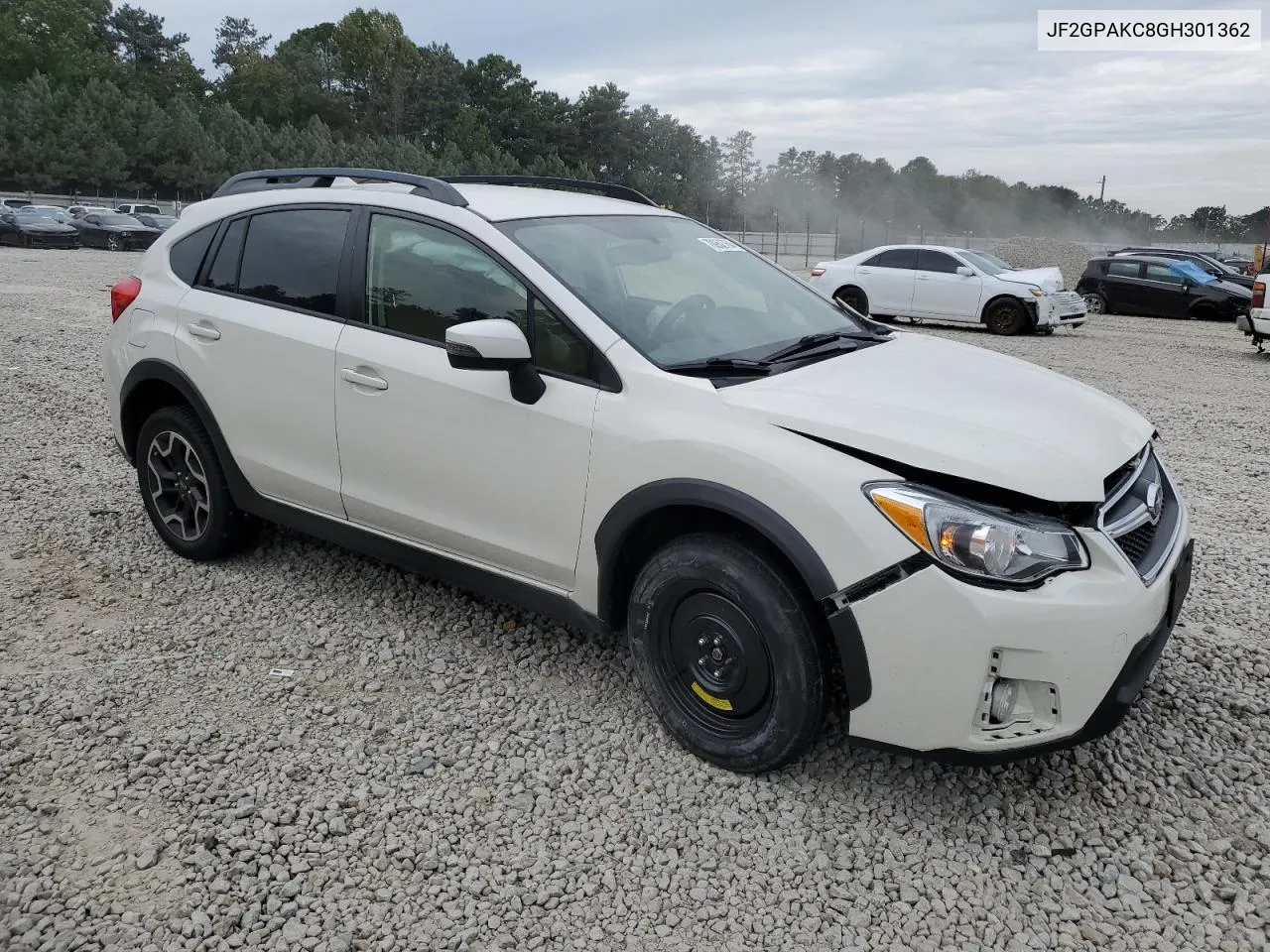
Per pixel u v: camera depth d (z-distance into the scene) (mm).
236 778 3102
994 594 2578
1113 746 3330
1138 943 2506
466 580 3707
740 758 3059
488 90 119312
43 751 3223
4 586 4453
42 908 2555
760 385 3094
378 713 3496
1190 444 7934
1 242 32500
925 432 2805
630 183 119562
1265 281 13836
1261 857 2814
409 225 3781
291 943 2471
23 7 99750
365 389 3771
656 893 2662
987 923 2570
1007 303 17094
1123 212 124375
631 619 3260
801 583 2861
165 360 4465
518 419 3359
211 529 4559
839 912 2607
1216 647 4035
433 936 2506
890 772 3158
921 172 127375
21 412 7797
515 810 2986
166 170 81438
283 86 112188
